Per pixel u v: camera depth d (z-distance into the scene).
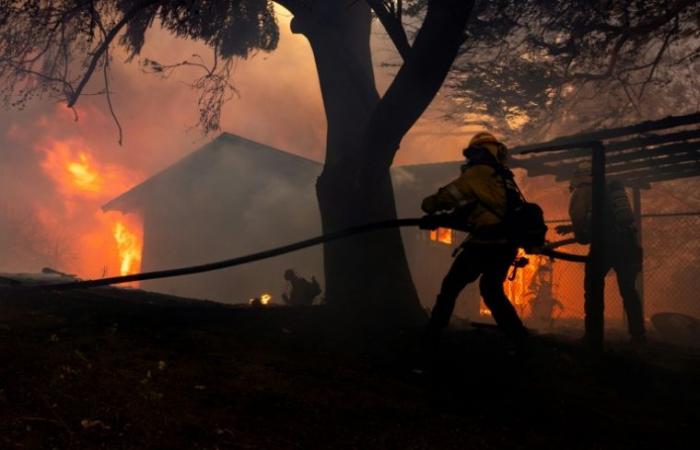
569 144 5.88
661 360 5.31
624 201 6.29
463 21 5.88
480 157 4.33
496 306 4.27
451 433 2.97
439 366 4.30
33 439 2.20
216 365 3.53
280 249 4.21
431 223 4.16
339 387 3.50
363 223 6.93
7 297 5.09
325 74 7.75
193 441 2.43
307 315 6.18
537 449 2.90
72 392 2.70
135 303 5.91
